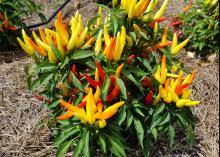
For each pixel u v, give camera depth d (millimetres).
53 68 699
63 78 707
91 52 688
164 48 787
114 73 696
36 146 871
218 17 1261
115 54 680
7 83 1040
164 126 804
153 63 794
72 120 750
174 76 773
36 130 899
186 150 927
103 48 755
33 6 1279
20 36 1282
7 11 1214
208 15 1283
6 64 1131
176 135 952
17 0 1245
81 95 733
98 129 728
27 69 755
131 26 746
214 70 1252
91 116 670
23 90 1021
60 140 748
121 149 741
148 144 823
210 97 1128
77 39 683
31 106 969
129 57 718
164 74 751
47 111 947
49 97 787
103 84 685
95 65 700
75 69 704
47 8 1588
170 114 803
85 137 726
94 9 1572
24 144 869
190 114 827
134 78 730
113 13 725
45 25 1445
